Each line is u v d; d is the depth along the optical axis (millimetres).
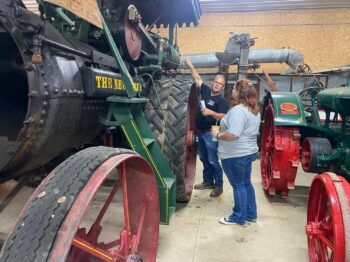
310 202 2500
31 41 1422
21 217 1165
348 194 1932
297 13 8758
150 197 1966
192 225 3080
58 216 1122
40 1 1915
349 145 3244
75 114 1765
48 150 1725
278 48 8961
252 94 3064
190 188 3617
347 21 8539
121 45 2453
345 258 1759
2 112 1843
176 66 4695
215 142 3748
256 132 3086
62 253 1047
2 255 1085
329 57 8742
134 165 1803
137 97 2432
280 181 3584
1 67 1710
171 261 2457
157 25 4547
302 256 2596
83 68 1795
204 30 9273
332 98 3338
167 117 2850
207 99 3785
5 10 1372
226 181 4492
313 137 3646
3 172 1662
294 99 3551
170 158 2787
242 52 6785
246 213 3146
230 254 2594
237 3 8859
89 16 1541
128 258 1593
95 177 1268
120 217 3107
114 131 3094
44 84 1471
